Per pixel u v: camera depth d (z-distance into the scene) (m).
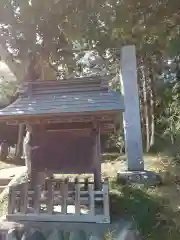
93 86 5.35
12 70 6.75
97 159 5.06
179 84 6.86
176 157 7.31
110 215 4.81
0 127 16.41
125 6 5.25
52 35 5.44
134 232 4.16
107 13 5.30
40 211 4.71
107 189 4.59
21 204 4.75
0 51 6.00
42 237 4.27
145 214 4.76
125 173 6.61
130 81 7.47
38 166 5.12
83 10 5.16
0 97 12.89
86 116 4.80
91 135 5.14
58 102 5.04
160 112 11.45
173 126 6.92
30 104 5.08
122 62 7.54
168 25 5.75
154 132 12.69
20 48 5.57
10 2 4.85
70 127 5.20
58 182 5.06
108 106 4.71
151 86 12.79
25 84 5.49
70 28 5.56
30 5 4.80
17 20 5.05
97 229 4.33
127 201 5.20
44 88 5.44
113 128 6.39
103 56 9.36
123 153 12.70
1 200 6.06
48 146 5.17
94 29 5.71
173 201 5.11
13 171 10.13
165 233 4.27
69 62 7.46
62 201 4.69
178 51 5.57
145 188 5.89
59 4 4.89
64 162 5.09
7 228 4.43
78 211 4.60
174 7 5.30
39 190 4.77
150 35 6.36
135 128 7.32
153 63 10.29
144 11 5.45
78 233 4.25
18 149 14.80
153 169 7.58
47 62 6.85
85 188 5.21
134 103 7.41
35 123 5.13
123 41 6.89
